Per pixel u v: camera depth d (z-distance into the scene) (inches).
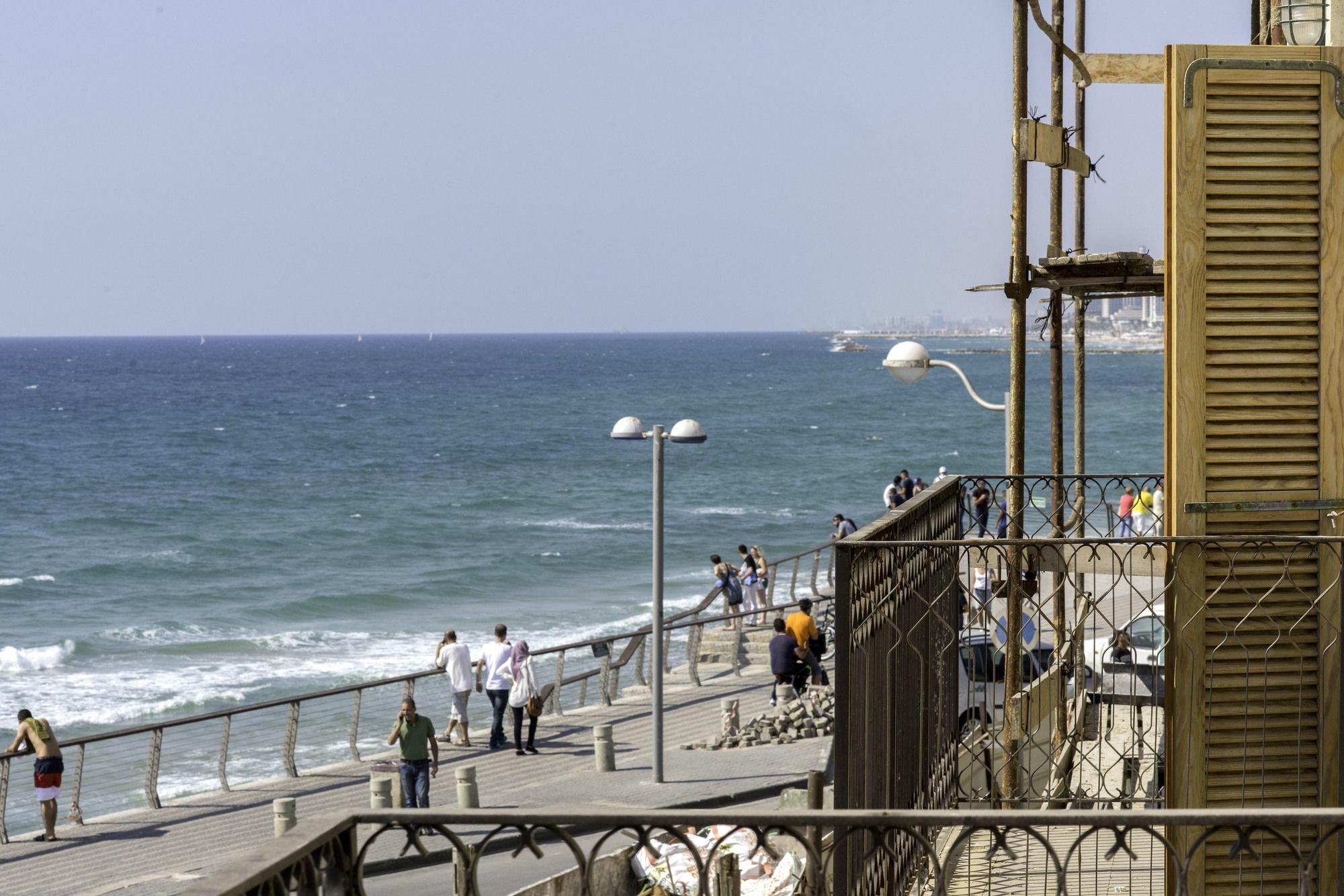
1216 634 256.5
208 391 6599.4
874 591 226.8
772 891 429.7
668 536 2345.0
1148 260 429.4
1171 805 258.4
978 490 424.2
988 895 281.7
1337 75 252.5
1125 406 5344.5
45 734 693.9
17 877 627.8
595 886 467.2
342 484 3075.8
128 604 1792.6
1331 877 255.8
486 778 750.5
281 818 662.5
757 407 5551.2
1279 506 255.8
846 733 204.7
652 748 789.2
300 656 1448.1
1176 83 253.3
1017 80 406.9
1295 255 255.0
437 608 1743.4
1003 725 390.0
